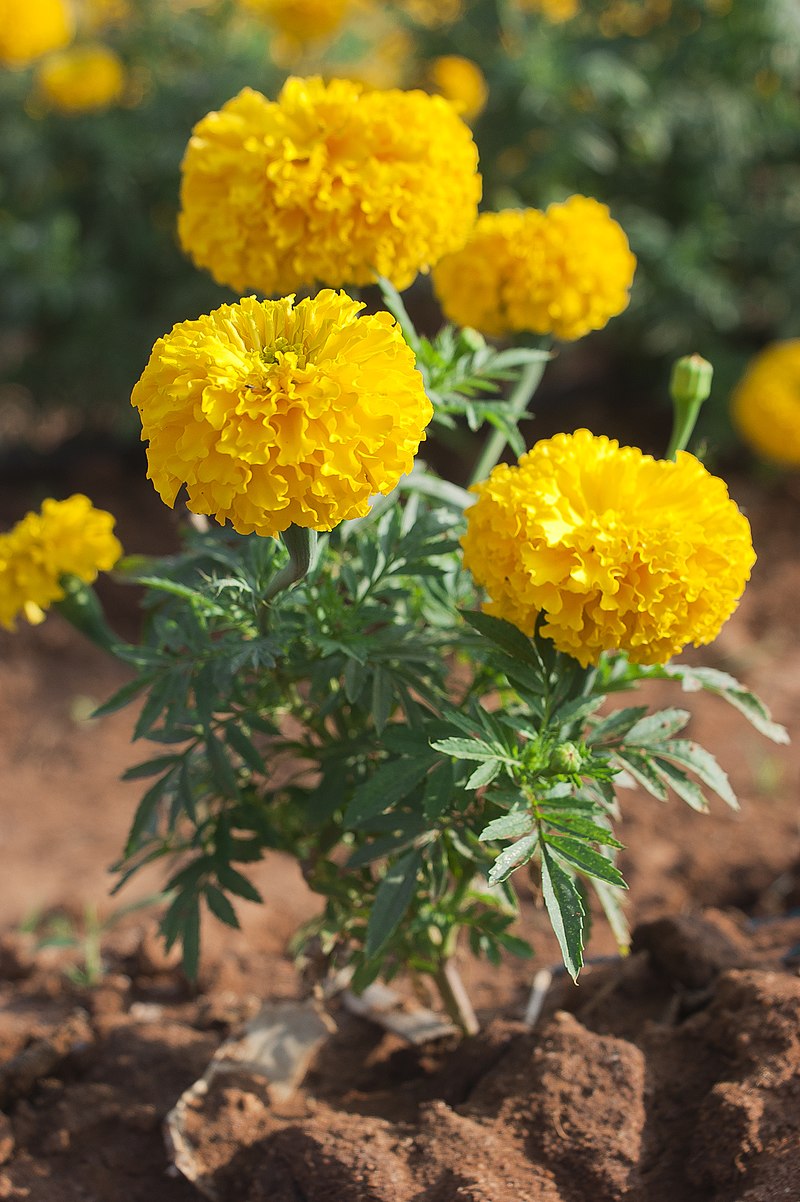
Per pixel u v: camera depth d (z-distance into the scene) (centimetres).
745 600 514
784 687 457
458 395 219
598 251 247
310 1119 220
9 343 617
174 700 202
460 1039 255
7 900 363
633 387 660
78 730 466
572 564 178
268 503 151
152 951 304
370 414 150
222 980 297
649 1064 219
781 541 553
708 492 183
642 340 613
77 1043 267
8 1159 236
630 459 186
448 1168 200
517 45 597
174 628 207
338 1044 262
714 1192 196
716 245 589
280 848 229
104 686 491
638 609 175
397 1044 261
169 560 237
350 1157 205
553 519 177
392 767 189
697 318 583
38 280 566
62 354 597
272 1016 255
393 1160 204
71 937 333
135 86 625
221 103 590
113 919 291
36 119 613
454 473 595
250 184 219
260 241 224
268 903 338
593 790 194
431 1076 251
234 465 151
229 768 208
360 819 187
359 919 232
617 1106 208
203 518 234
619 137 598
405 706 195
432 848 200
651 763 195
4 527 581
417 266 234
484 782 174
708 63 574
